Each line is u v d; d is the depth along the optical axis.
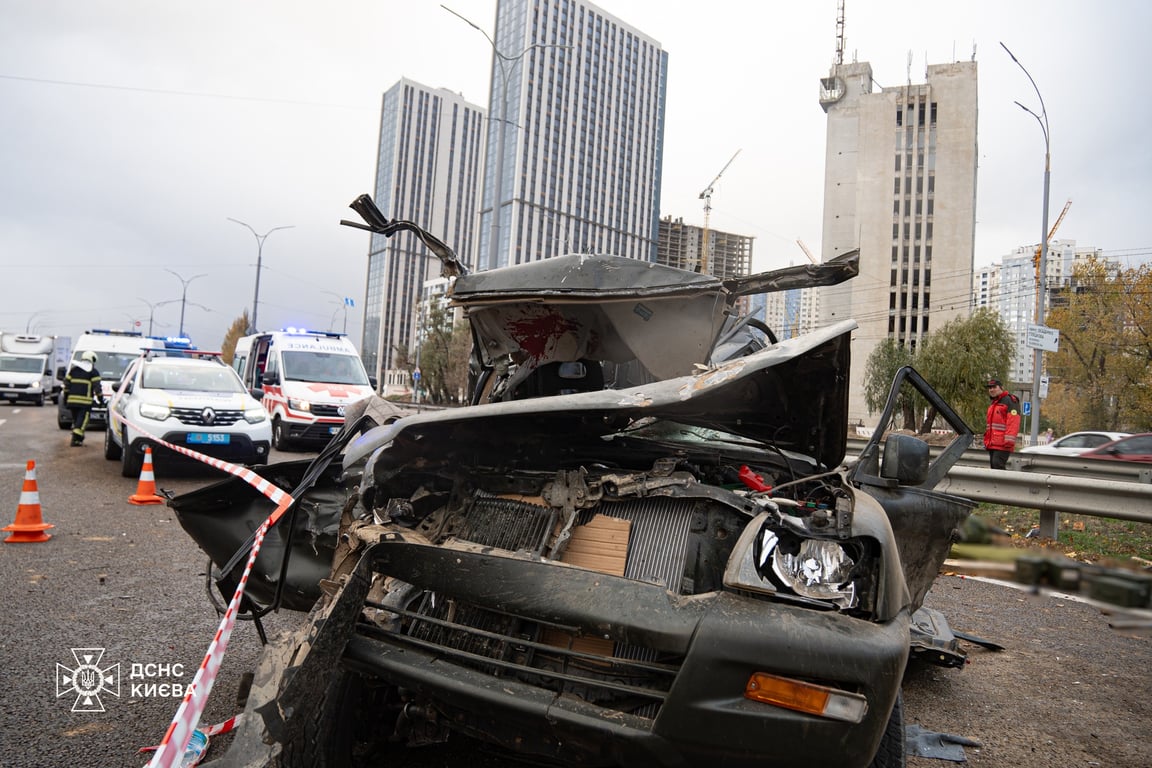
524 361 4.29
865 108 82.31
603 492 3.04
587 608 2.31
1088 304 38.91
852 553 2.53
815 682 2.18
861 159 82.31
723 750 2.15
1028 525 9.39
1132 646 5.38
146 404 10.78
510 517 3.16
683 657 2.22
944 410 4.23
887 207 80.88
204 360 12.68
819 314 83.00
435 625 2.77
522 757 2.69
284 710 2.35
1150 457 15.94
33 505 6.88
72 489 9.65
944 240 78.94
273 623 4.80
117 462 12.63
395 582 2.97
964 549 7.34
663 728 2.17
